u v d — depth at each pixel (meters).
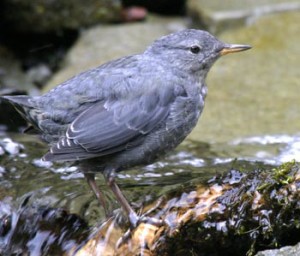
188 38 10.19
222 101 15.51
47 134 9.85
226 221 9.02
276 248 9.09
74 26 18.77
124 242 9.22
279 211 8.97
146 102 9.76
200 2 19.66
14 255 10.20
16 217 10.45
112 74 9.79
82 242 9.66
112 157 9.81
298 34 17.94
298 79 16.25
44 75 18.22
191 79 10.23
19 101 9.64
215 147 12.41
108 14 19.02
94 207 10.13
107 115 9.62
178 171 11.16
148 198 9.82
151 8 20.16
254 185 9.11
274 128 14.23
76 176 11.09
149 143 9.88
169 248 9.12
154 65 10.02
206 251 9.21
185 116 9.99
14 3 18.11
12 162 11.62
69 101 9.60
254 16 18.72
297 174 9.07
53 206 10.34
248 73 16.62
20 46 18.66
